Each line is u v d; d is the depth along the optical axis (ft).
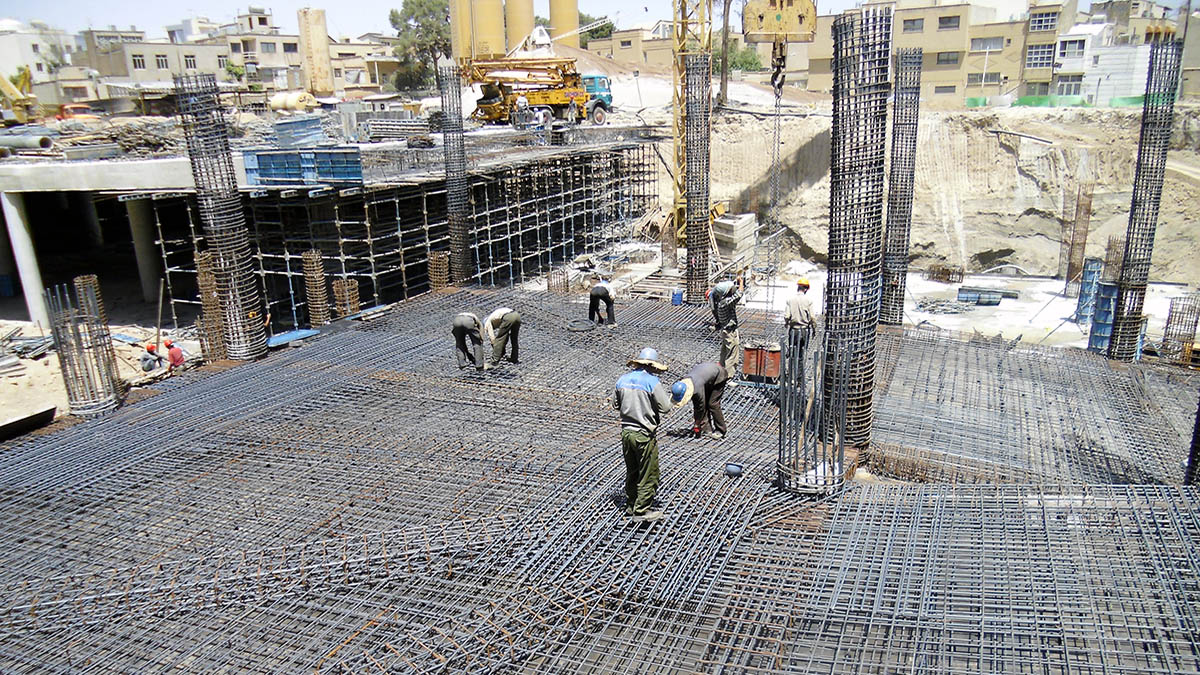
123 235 107.04
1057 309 79.10
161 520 25.14
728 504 24.43
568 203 89.15
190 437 31.60
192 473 28.35
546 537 22.82
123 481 27.94
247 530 24.21
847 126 25.82
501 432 31.07
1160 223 90.27
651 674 17.49
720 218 86.53
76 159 78.48
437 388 36.58
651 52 200.95
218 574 21.90
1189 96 104.37
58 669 18.70
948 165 97.91
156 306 78.33
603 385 36.65
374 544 22.88
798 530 23.07
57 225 107.45
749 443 30.68
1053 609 18.61
